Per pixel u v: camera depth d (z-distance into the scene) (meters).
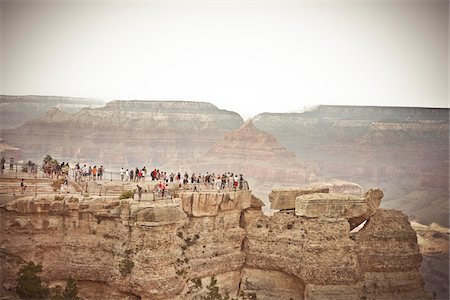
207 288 88.19
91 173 114.19
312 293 86.75
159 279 80.44
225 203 92.56
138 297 81.50
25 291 81.81
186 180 100.62
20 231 84.44
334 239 89.06
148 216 81.00
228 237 92.56
